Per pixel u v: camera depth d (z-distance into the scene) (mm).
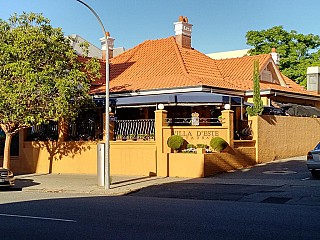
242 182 17844
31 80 18625
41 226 9922
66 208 12734
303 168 21141
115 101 23250
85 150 23516
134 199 15195
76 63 21109
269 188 16234
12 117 19375
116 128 22828
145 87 23906
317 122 28594
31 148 25156
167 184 18281
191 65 27281
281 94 27031
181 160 20250
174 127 21141
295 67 41094
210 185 17500
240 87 25906
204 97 21750
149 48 30703
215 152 20547
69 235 8977
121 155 22031
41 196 16266
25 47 19281
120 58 31375
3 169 18531
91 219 10766
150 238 8617
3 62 19172
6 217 11148
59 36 20859
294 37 42188
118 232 9203
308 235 8781
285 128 25234
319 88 33375
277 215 11242
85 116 24219
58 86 19156
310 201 13711
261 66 28984
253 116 23031
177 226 9789
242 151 21875
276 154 24312
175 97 22062
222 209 12406
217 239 8477
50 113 19438
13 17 20438
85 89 20562
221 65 30891
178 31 30203
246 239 8469
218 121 22281
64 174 23547
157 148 20969
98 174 18656
